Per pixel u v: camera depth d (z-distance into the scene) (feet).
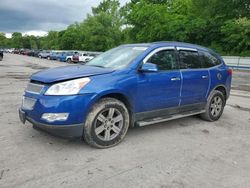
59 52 155.02
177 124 19.56
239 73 84.17
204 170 12.25
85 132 13.69
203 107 19.97
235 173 12.07
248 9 96.32
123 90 14.49
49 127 12.96
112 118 14.47
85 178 11.12
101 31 212.23
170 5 171.22
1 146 14.05
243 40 114.52
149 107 16.11
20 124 17.83
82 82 13.44
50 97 13.00
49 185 10.49
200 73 19.06
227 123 20.40
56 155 13.21
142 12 150.51
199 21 130.31
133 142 15.40
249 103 29.43
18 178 10.91
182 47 18.47
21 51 266.77
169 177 11.47
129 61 15.71
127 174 11.59
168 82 16.72
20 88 34.42
